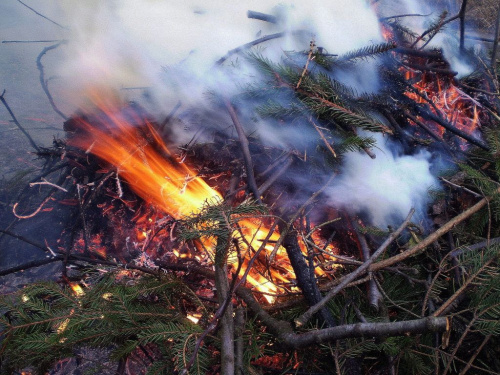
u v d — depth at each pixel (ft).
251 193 5.32
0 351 4.24
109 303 4.54
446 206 5.65
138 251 6.45
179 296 5.11
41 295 5.44
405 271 5.05
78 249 7.13
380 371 4.53
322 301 4.33
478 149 6.04
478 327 4.20
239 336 4.22
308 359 4.60
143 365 5.58
